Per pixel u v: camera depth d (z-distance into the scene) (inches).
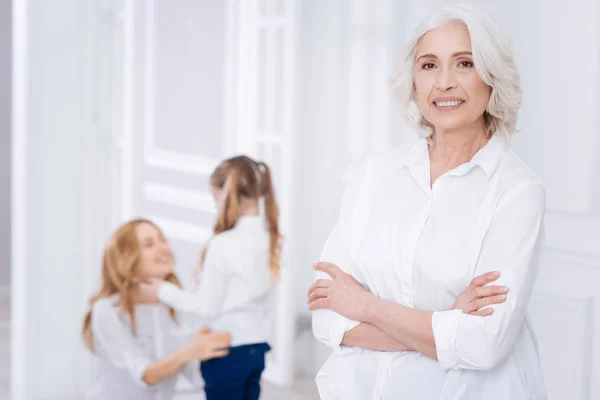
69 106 171.9
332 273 77.0
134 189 174.1
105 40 174.6
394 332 71.7
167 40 239.6
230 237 133.0
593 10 120.9
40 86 169.2
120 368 124.5
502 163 72.7
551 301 125.6
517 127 131.8
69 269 174.2
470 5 71.2
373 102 187.3
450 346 68.1
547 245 126.5
